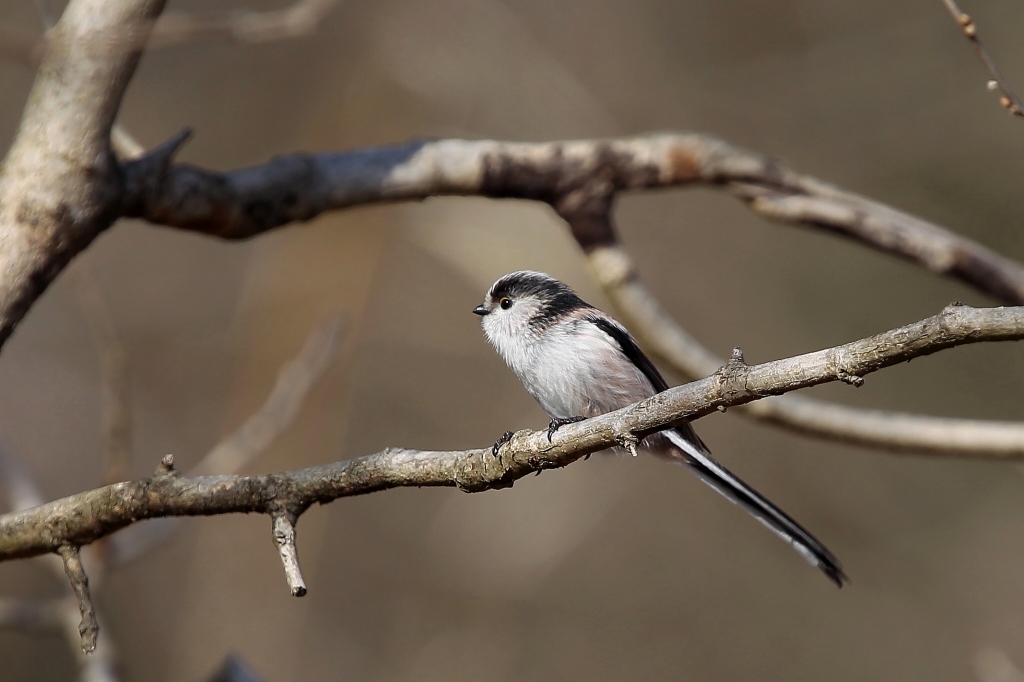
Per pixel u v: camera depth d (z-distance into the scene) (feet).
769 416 22.25
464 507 45.14
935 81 48.85
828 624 45.96
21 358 44.11
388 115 41.73
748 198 23.72
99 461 43.65
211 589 38.04
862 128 49.06
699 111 48.67
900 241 23.76
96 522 13.92
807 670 44.83
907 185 48.91
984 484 48.47
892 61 49.16
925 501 48.44
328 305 39.58
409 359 45.88
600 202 22.15
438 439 44.98
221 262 46.98
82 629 13.76
